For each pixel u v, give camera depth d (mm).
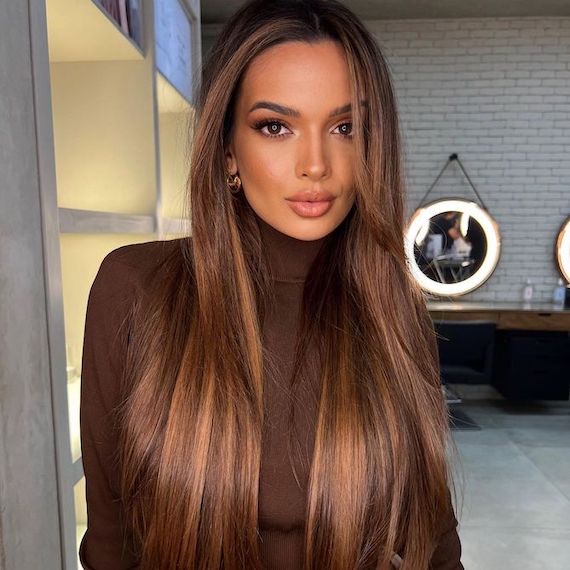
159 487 551
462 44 3742
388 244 604
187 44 1780
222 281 596
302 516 574
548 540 2111
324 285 655
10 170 544
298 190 549
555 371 3447
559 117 3777
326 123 540
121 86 1124
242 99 554
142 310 618
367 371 611
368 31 559
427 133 3836
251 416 567
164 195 1715
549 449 3064
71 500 684
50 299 625
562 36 3701
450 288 3781
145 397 577
